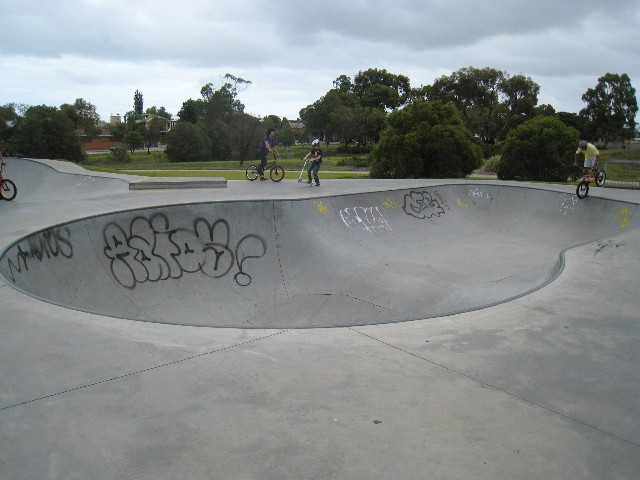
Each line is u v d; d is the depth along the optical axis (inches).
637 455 112.2
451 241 553.3
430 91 2534.5
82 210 436.5
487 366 156.3
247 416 122.8
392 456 108.1
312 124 2962.6
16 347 160.7
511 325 194.5
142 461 104.8
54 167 910.4
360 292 422.9
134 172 1039.6
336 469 103.2
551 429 121.5
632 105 2450.8
